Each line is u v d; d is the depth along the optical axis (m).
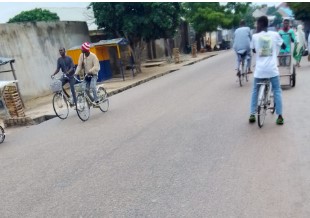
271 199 3.49
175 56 24.16
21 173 5.10
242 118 6.60
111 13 17.53
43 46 15.51
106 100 9.27
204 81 12.56
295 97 7.88
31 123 9.27
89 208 3.72
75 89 8.27
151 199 3.77
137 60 19.58
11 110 9.87
